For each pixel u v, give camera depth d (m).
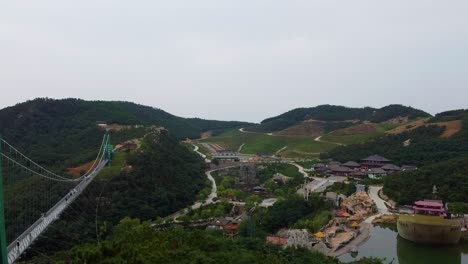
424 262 88.31
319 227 106.50
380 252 93.81
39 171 108.81
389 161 186.62
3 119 191.00
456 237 100.25
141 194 123.06
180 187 142.75
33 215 82.25
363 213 122.44
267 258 63.00
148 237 59.66
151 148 158.25
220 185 164.38
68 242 83.19
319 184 158.62
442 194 123.56
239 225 108.19
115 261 37.03
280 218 116.94
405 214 110.69
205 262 51.09
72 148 171.62
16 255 53.47
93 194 114.06
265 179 183.12
